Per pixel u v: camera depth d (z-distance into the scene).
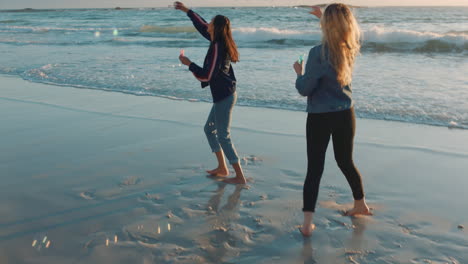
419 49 13.88
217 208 3.20
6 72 10.92
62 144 4.98
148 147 4.82
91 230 2.84
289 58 12.14
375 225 2.88
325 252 2.53
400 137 4.99
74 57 13.56
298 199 3.34
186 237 2.74
